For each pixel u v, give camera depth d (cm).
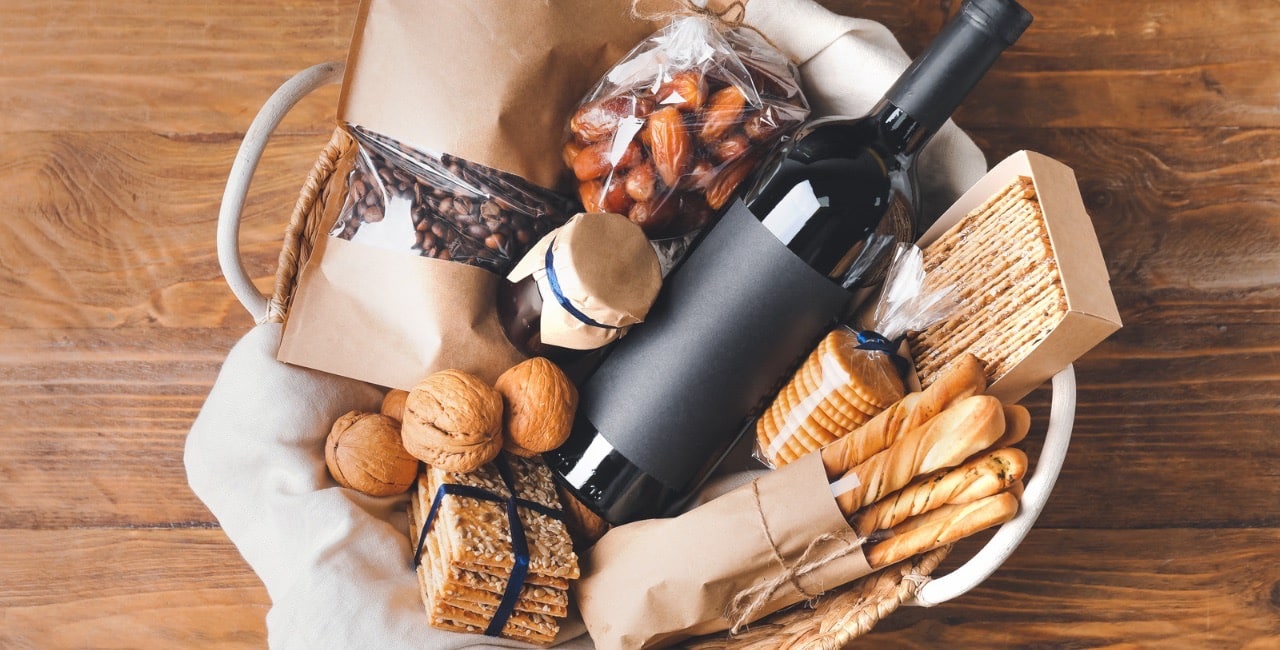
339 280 78
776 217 69
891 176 69
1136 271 99
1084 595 100
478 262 77
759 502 68
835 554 68
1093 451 100
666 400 71
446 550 69
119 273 101
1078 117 98
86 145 101
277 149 101
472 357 78
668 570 69
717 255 71
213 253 101
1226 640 100
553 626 74
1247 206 98
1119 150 98
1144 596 100
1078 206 70
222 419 78
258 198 101
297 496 76
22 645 99
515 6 73
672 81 73
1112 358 99
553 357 79
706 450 73
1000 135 98
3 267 101
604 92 76
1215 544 100
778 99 76
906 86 66
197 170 101
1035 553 100
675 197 76
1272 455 99
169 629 100
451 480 72
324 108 101
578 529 80
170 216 101
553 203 80
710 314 70
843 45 80
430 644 72
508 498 73
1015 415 68
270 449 77
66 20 101
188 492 101
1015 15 60
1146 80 98
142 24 101
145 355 101
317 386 79
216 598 100
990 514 64
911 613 100
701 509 70
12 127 101
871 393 70
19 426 100
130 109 101
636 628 71
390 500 79
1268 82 98
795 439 74
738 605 71
